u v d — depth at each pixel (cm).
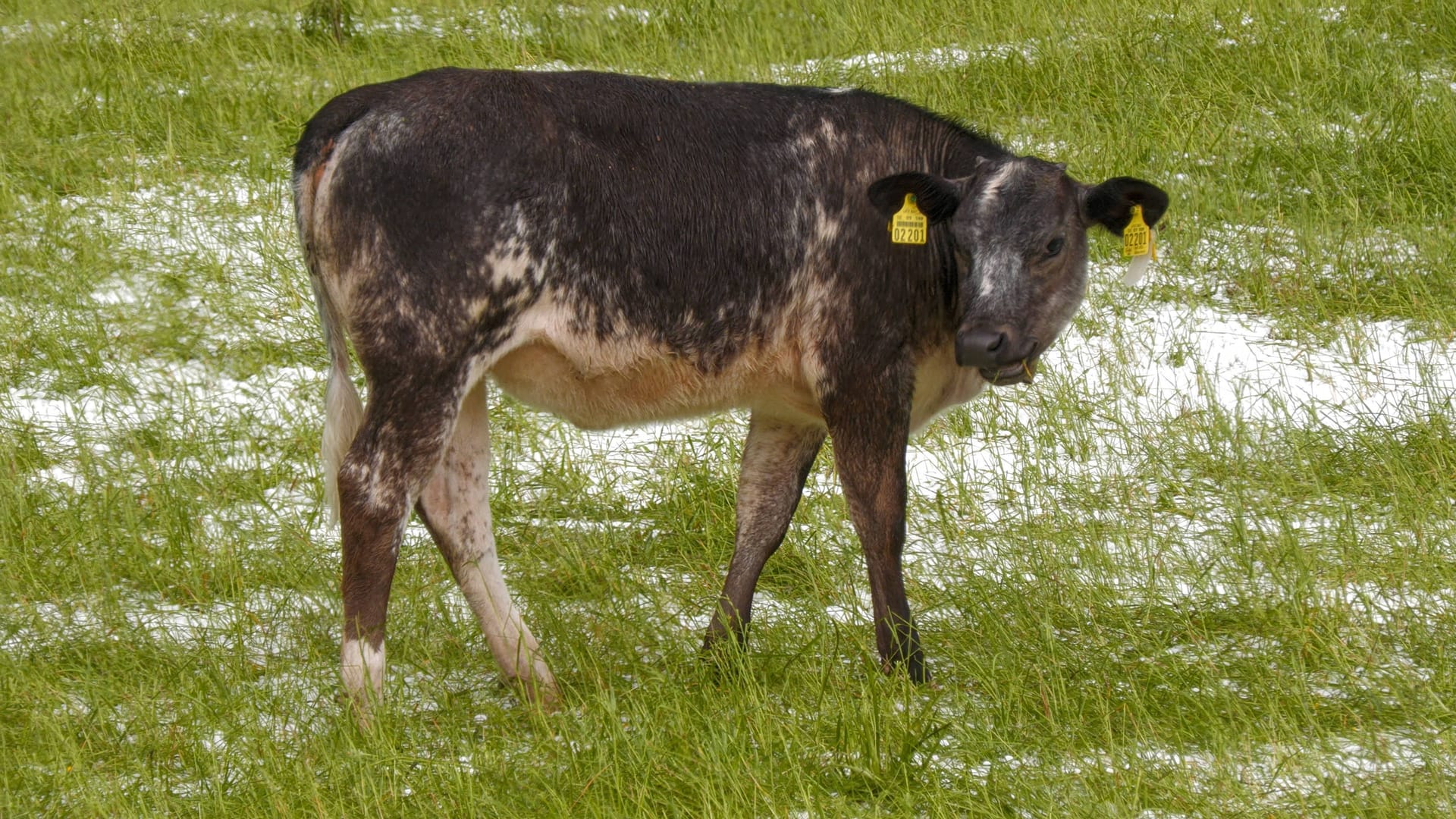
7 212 1631
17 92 1922
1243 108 1823
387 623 967
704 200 897
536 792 759
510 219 856
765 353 928
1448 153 1681
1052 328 926
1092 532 1104
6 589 1012
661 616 1002
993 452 1273
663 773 764
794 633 972
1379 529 1097
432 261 848
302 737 826
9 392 1342
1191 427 1269
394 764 773
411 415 852
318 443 1262
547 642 961
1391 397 1325
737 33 2097
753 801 733
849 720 805
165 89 1978
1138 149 1723
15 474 1164
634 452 1288
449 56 2073
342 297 869
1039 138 1769
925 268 920
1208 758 783
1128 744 795
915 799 747
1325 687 869
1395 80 1845
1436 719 816
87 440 1264
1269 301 1498
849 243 916
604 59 2058
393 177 848
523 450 1284
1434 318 1441
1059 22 2069
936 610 1018
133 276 1526
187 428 1285
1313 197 1664
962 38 2077
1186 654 920
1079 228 921
